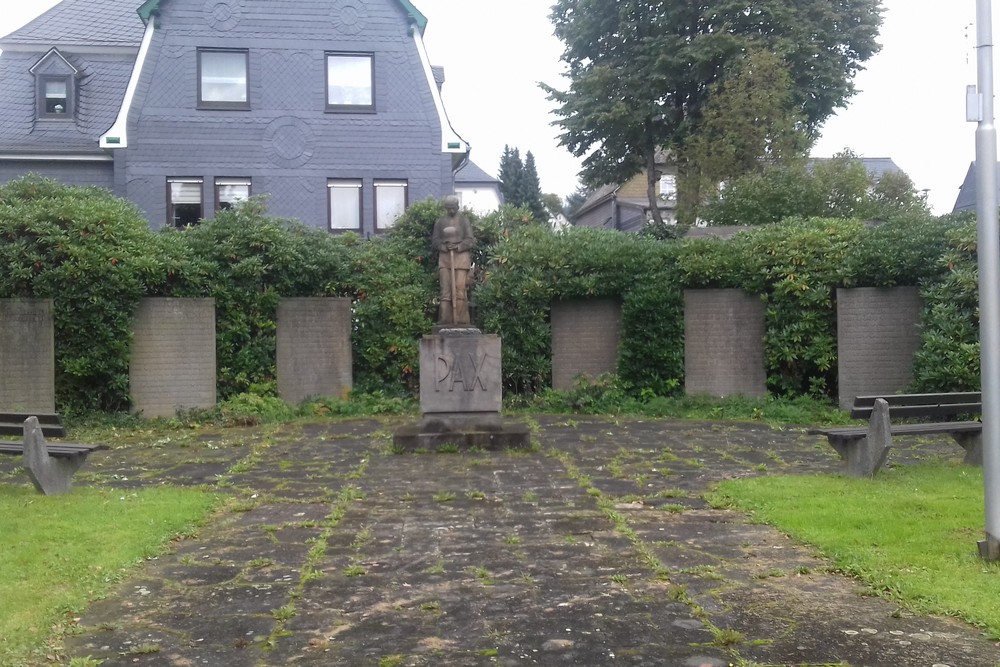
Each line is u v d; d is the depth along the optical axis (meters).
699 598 5.56
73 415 14.96
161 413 15.74
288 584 5.96
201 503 8.34
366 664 4.62
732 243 16.67
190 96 22.12
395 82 23.08
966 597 5.30
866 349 15.70
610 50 28.98
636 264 16.92
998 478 6.01
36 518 7.52
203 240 16.48
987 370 6.05
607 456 11.27
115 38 24.47
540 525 7.53
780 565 6.24
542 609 5.40
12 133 22.48
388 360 17.41
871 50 27.98
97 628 5.18
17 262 14.54
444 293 13.15
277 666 4.62
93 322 14.92
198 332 16.05
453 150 23.25
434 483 9.54
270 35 22.52
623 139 29.48
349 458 11.41
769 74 24.83
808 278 15.80
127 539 6.91
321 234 17.64
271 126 22.50
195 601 5.64
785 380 16.34
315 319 17.05
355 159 22.88
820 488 8.54
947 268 14.80
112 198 16.81
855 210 22.86
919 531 6.76
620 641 4.87
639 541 6.92
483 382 12.23
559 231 18.09
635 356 16.73
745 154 24.88
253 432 14.24
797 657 4.62
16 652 4.74
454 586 5.87
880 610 5.30
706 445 12.18
